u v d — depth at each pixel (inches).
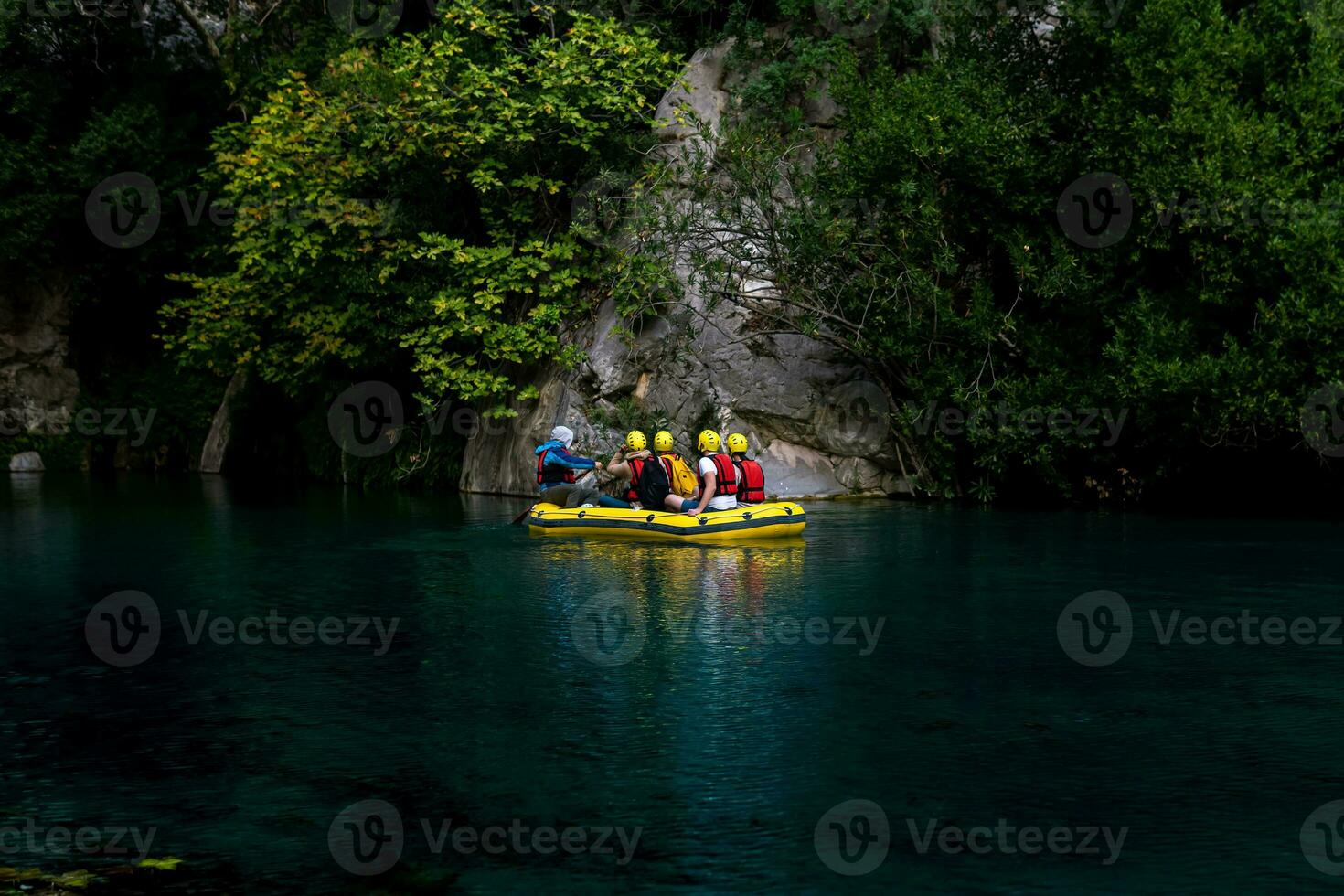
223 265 1071.6
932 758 227.9
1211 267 573.0
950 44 683.4
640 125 784.3
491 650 319.9
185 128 1152.8
